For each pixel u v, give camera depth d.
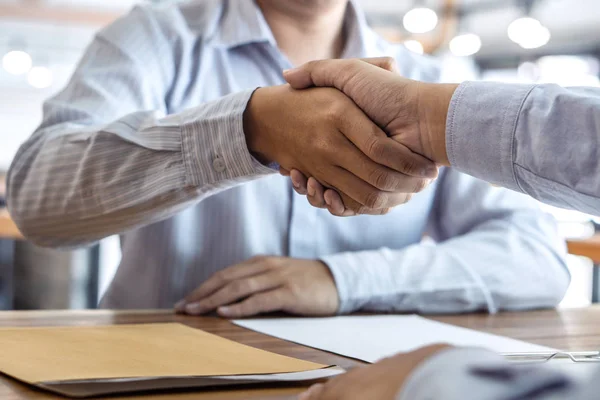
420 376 0.27
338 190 0.77
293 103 0.75
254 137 0.80
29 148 0.99
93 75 1.10
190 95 1.19
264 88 0.79
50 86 9.03
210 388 0.52
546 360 0.59
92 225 0.93
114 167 0.87
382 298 0.99
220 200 1.15
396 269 1.02
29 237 1.01
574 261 5.08
